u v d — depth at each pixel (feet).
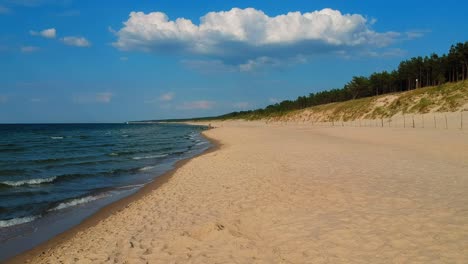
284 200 32.30
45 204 41.06
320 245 20.72
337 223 24.07
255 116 481.05
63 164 76.69
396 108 198.39
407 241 19.69
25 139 183.62
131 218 32.96
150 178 57.47
